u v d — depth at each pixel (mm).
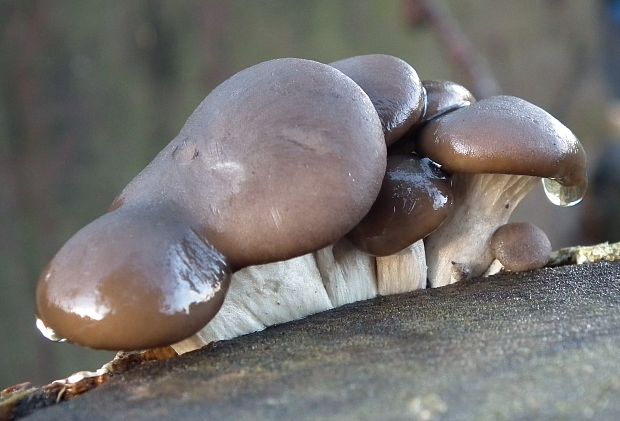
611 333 434
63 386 451
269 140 443
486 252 488
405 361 430
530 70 1141
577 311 450
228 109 449
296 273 466
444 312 458
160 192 448
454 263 486
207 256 440
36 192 831
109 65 840
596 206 1373
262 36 902
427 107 482
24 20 810
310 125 444
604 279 471
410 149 479
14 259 834
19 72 814
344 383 424
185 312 435
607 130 1367
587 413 408
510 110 467
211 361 441
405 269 480
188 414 419
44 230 839
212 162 445
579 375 418
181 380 433
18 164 826
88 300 432
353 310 468
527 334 438
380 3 949
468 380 419
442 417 410
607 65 2102
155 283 433
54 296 435
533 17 1126
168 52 866
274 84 449
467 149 463
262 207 440
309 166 441
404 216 469
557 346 430
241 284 458
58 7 818
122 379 439
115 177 852
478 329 444
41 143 828
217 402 422
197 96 880
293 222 439
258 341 451
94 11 828
